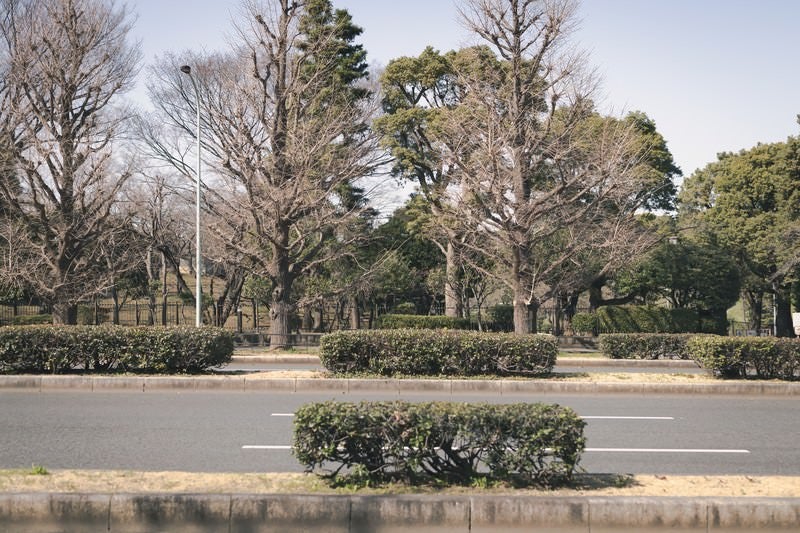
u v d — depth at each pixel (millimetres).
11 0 27812
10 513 6305
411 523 6227
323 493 6520
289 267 30250
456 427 6824
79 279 27609
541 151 24797
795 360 15062
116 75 27656
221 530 6250
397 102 34156
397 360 14828
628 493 6637
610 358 20594
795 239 34844
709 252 35562
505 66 27453
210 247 31047
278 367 19609
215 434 9820
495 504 6242
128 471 7387
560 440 6848
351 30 34719
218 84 31031
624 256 27797
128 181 31719
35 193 25938
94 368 14828
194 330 15086
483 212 25047
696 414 11992
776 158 37344
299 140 25734
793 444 9688
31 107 26094
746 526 6246
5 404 12125
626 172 24484
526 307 25266
